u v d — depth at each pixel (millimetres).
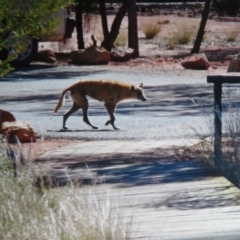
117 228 7715
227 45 44781
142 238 8078
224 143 12852
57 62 35250
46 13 14125
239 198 10008
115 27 38906
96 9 43781
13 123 16344
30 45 32625
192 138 15789
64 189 9500
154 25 48969
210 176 11516
